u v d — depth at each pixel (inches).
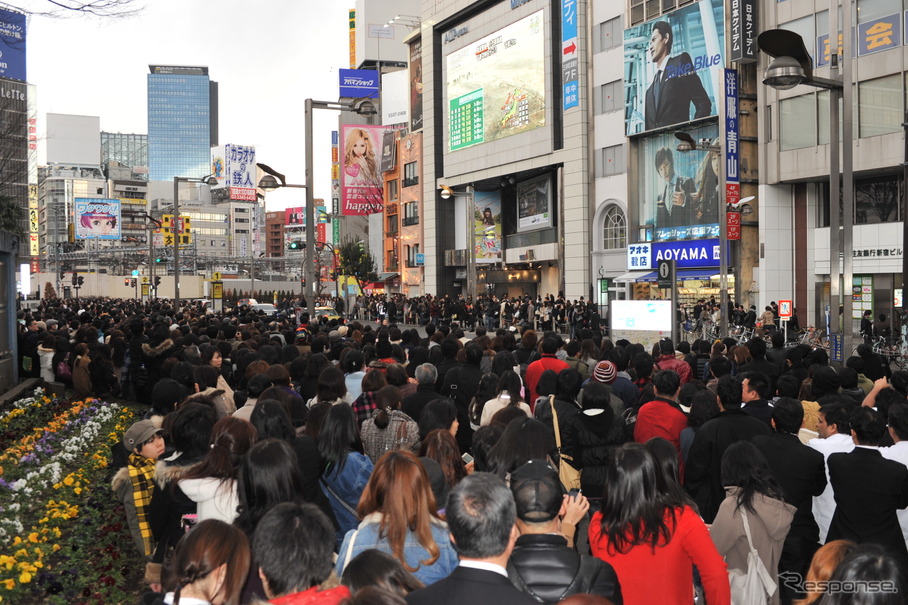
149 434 213.0
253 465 163.2
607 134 1939.0
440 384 397.7
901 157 1246.3
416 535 152.1
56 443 425.4
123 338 617.3
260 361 362.0
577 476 246.4
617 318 738.8
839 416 227.8
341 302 2118.6
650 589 149.9
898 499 191.8
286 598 113.4
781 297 1503.4
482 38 2420.0
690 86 1635.1
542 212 2273.6
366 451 251.3
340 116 4008.4
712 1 1579.7
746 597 173.9
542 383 331.0
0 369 626.5
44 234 7495.1
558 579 123.9
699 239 1656.0
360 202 3233.3
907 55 1238.3
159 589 191.9
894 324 1301.7
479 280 2588.6
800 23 1432.1
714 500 228.8
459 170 2568.9
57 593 238.5
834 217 492.7
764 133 1499.8
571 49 2004.2
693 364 459.5
